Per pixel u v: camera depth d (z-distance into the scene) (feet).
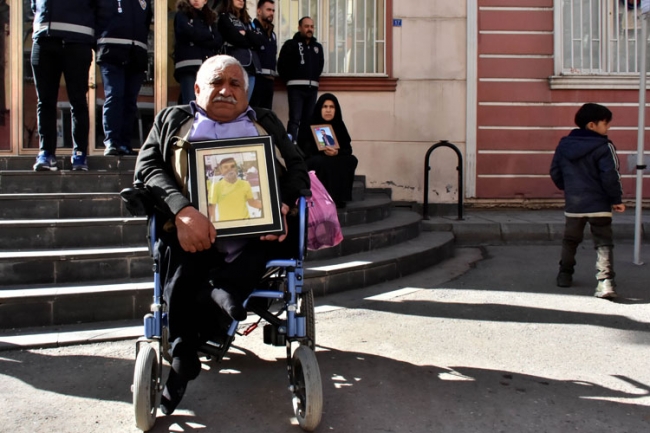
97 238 16.46
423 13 28.12
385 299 16.72
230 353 12.76
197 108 10.19
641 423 9.86
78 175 18.51
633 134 28.86
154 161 9.93
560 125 28.81
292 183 9.98
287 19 28.68
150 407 9.21
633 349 13.10
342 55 28.63
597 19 28.94
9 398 10.60
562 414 10.16
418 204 28.22
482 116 28.60
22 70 25.55
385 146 28.17
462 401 10.63
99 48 20.30
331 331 14.14
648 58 29.01
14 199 16.97
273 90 26.25
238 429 9.64
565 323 14.79
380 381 11.44
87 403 10.46
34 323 13.91
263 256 9.67
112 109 20.66
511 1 28.45
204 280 9.62
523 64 28.63
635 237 20.83
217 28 22.74
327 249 18.54
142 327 13.96
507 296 17.13
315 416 9.12
